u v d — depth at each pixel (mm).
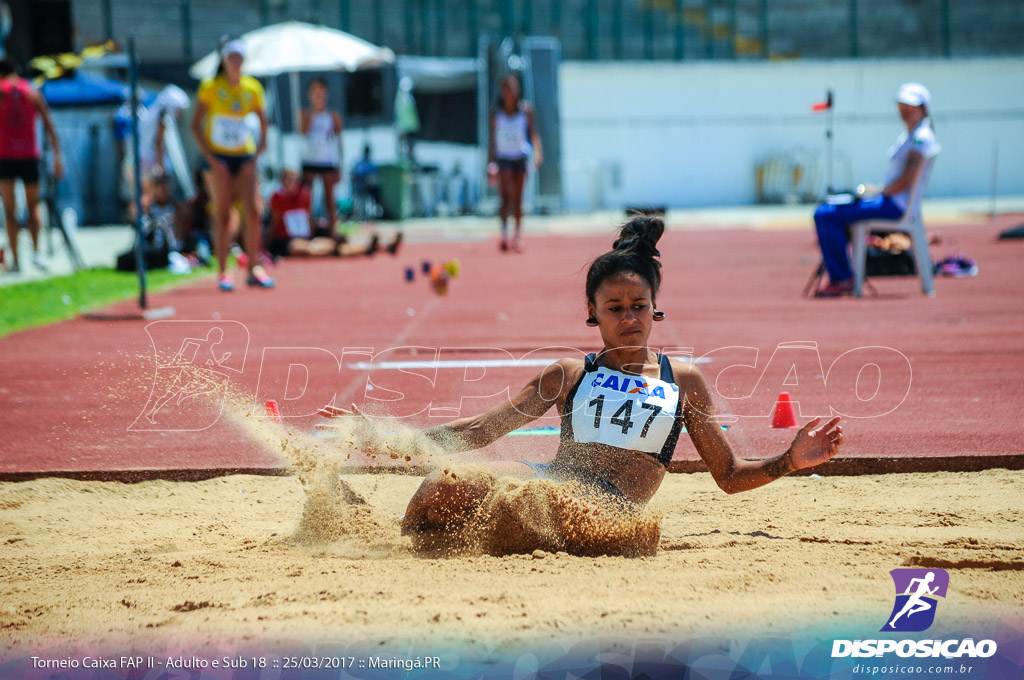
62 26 75125
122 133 52469
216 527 10992
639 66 86000
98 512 11695
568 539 9398
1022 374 18109
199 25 79688
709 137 87875
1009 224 57688
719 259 42875
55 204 38438
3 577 8859
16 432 14883
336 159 47219
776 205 87875
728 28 94625
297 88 55656
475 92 76625
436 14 86188
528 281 35094
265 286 33656
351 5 83688
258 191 33344
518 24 88562
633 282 9562
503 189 47281
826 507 11555
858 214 29031
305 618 7336
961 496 11938
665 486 12766
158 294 31672
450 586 8086
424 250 50000
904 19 97188
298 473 11062
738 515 11289
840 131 88688
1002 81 89312
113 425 15109
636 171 87438
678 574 8461
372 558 9422
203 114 31812
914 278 33719
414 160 77000
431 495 9664
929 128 28781
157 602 7871
